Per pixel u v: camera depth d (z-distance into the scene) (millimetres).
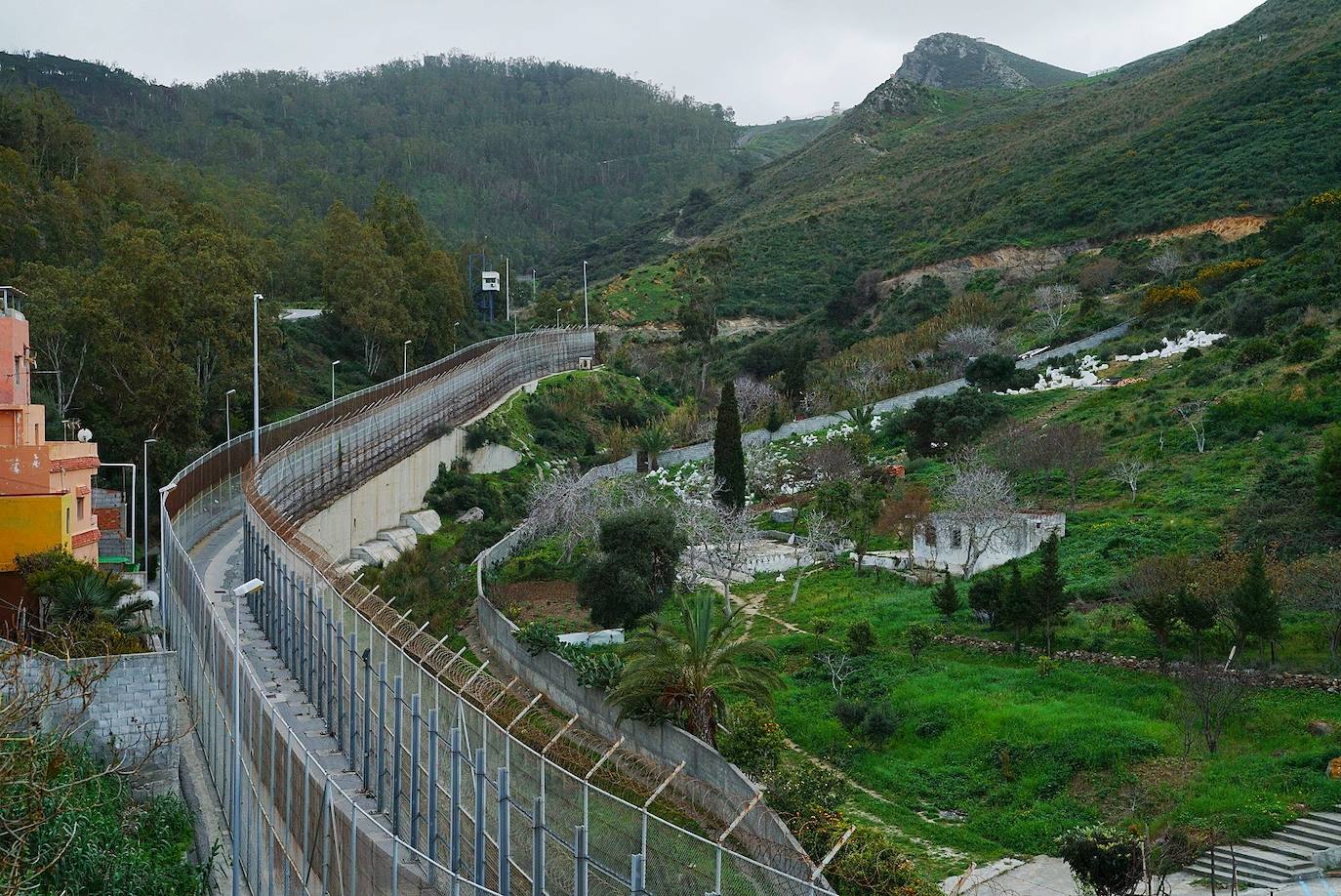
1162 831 30922
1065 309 109000
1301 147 126562
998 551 54438
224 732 31766
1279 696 37062
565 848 22234
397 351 104188
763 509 71500
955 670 42594
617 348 134500
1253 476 56656
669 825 21797
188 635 38188
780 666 45375
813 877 21266
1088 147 163250
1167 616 40594
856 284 145000
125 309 67062
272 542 43719
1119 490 60094
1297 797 31812
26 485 43062
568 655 41719
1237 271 96438
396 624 33000
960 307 118688
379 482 71000
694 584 55906
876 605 50969
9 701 26031
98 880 26031
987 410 76375
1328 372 64562
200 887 27891
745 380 104812
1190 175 132125
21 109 104688
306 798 25797
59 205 87250
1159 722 36344
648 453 85188
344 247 105125
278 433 70125
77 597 38438
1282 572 42719
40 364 64500
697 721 34375
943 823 33656
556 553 63719
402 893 24469
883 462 75812
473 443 84125
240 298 77500
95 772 29953
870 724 38250
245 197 161750
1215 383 70688
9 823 22250
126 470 63969
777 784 30594
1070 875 30250
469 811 26203
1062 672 41094
